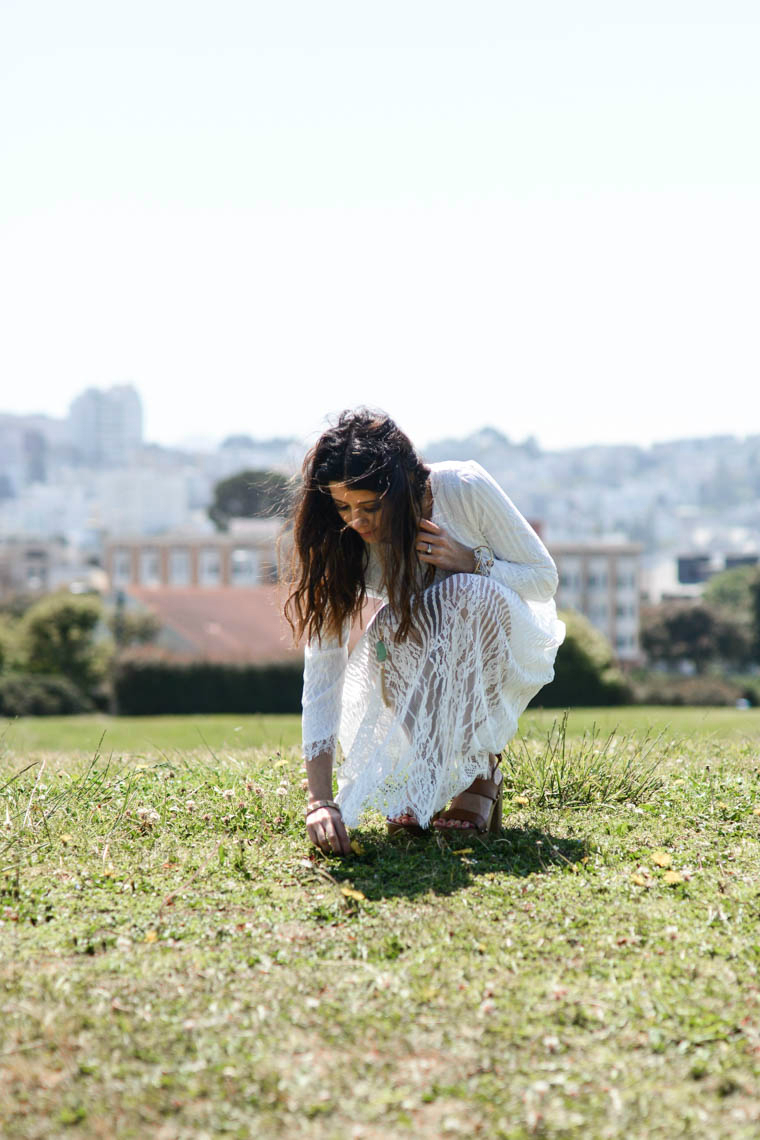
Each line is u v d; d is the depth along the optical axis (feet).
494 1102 5.53
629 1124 5.32
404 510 8.95
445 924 7.61
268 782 11.80
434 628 9.10
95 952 7.29
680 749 14.67
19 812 10.61
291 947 7.31
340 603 9.30
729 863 9.13
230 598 157.07
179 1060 5.89
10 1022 6.23
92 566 351.46
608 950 7.22
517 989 6.64
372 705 9.36
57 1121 5.39
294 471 9.45
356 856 9.04
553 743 13.73
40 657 135.74
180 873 8.82
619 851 9.39
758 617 209.05
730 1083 5.63
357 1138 5.25
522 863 8.91
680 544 595.47
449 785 9.21
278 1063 5.85
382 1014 6.34
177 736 39.34
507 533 9.59
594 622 231.50
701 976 6.81
